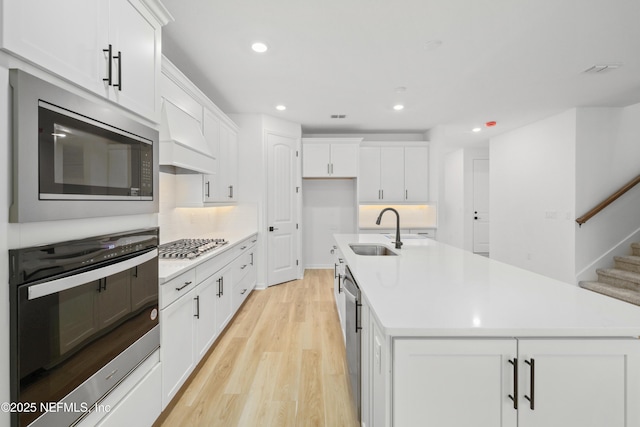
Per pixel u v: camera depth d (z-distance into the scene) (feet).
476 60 8.78
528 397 3.05
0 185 2.61
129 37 4.29
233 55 8.49
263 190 13.83
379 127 16.57
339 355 7.84
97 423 3.66
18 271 2.71
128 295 4.23
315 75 9.77
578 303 3.72
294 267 15.52
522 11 6.57
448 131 17.25
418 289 4.33
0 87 2.59
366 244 9.32
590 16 6.73
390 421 3.20
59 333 3.12
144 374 4.71
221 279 8.49
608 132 13.09
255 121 13.79
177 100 7.73
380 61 8.84
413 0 6.24
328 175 16.35
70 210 3.24
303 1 6.27
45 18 2.95
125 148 4.15
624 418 3.05
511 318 3.24
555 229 14.12
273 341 8.64
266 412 5.73
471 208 22.53
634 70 9.41
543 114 13.99
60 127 3.10
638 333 3.00
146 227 4.78
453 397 3.08
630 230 13.30
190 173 9.18
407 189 17.11
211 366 7.32
